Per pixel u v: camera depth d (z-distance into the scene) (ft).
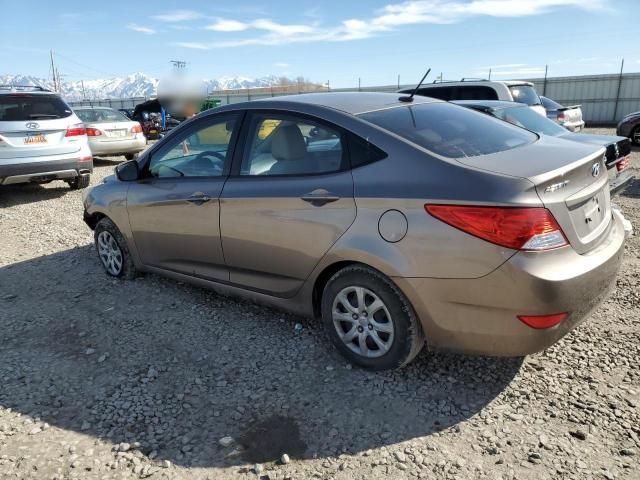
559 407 8.98
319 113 10.50
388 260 9.05
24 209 27.35
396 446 8.25
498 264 8.12
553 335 8.42
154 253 14.17
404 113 10.73
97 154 42.91
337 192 9.72
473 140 10.12
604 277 8.97
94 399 9.89
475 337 8.72
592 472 7.50
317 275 10.34
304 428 8.80
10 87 29.01
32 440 8.78
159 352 11.54
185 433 8.82
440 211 8.53
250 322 12.76
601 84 99.40
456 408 9.10
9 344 12.22
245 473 7.88
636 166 33.99
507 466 7.71
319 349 11.27
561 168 8.59
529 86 34.96
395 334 9.52
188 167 12.85
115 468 8.07
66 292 15.29
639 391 9.29
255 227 11.06
